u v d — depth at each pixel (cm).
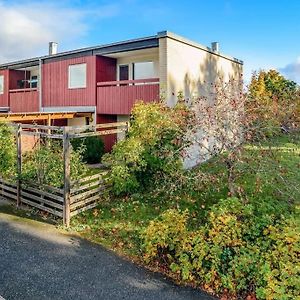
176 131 988
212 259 557
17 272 602
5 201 1042
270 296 482
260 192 895
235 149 841
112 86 1547
